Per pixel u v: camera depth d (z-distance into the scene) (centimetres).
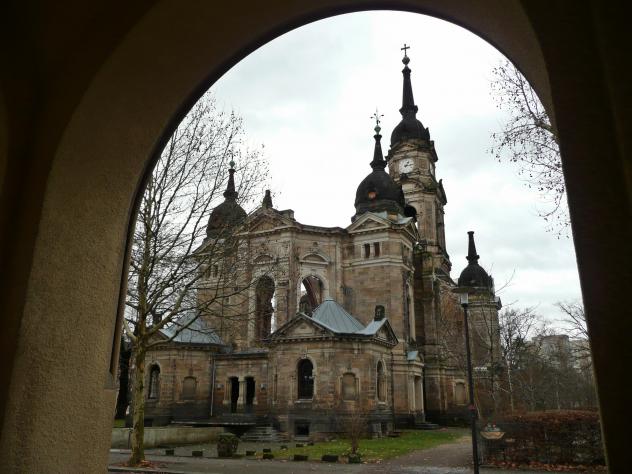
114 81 437
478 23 424
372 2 470
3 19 402
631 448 258
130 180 487
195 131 2841
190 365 5328
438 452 3500
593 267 282
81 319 432
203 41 469
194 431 4262
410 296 6656
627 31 295
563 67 312
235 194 3119
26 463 374
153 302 2830
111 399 460
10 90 410
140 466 2677
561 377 6775
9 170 409
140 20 416
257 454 3312
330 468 2738
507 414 2964
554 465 2680
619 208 286
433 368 6775
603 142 296
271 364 4841
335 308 5044
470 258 8225
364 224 6469
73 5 425
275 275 4347
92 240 448
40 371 391
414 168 8912
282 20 489
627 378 265
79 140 427
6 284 391
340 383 4506
